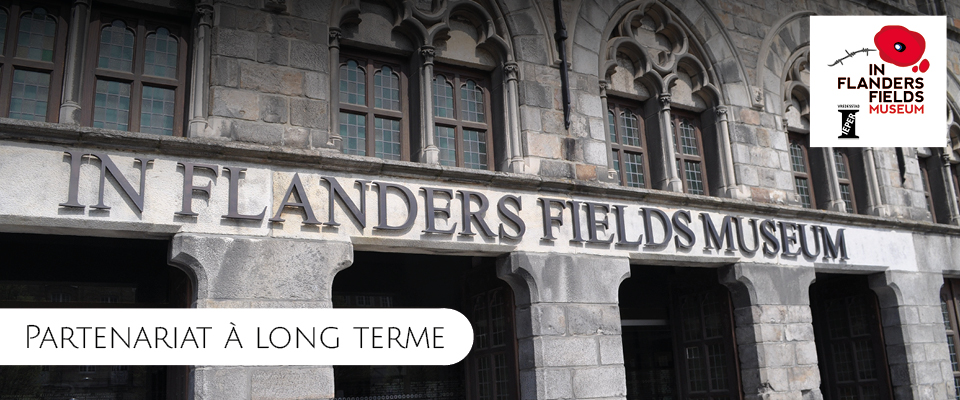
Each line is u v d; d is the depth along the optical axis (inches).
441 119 406.6
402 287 481.7
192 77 336.5
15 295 380.8
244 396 303.4
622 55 481.1
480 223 374.0
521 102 417.1
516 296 394.6
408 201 358.0
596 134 438.0
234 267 313.3
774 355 457.1
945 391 535.2
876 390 536.7
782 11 556.4
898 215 564.4
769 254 471.8
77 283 395.5
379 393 451.5
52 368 380.5
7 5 321.4
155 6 340.8
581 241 403.5
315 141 352.2
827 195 540.1
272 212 326.6
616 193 420.2
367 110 387.5
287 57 355.9
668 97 478.3
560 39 437.1
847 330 563.5
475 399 437.7
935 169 623.8
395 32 401.7
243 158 324.8
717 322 487.2
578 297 395.2
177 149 311.3
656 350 556.1
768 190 501.0
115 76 331.3
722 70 505.7
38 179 287.4
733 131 497.7
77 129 292.4
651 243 426.6
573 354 385.7
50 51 325.4
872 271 530.6
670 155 467.2
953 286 597.9
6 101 311.1
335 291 459.8
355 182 348.2
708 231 451.2
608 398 390.3
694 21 503.5
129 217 298.5
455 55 416.2
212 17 343.9
